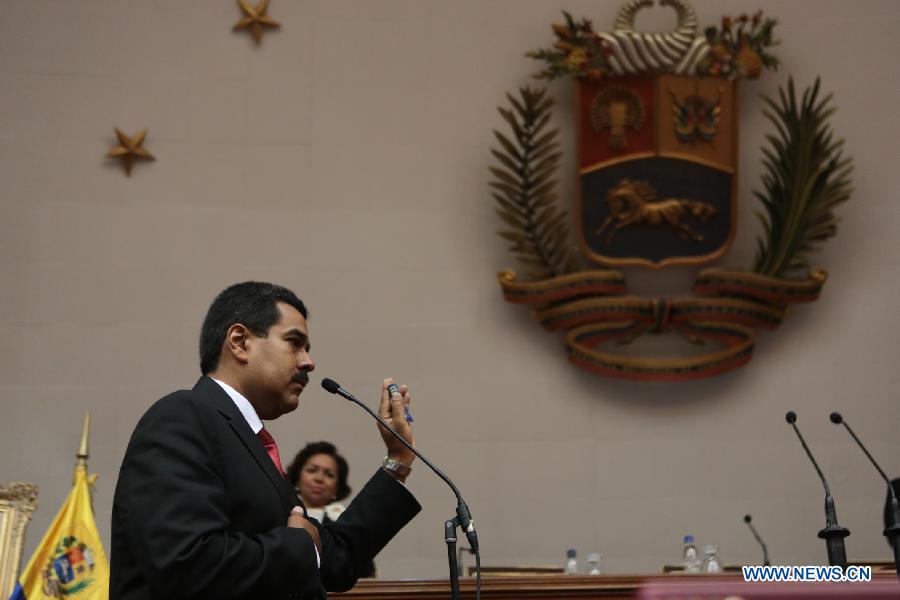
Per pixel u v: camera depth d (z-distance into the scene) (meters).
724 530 10.30
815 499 10.34
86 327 10.31
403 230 10.69
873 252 10.72
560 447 10.41
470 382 10.48
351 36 10.95
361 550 4.23
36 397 10.17
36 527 9.91
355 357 10.45
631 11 10.88
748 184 10.87
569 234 10.74
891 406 10.49
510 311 10.62
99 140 10.60
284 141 10.74
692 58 10.73
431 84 10.91
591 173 10.67
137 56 10.76
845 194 10.55
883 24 11.02
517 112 10.90
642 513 10.31
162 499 3.63
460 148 10.84
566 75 10.77
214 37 10.84
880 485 10.35
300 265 10.58
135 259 10.46
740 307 10.38
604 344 10.62
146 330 10.37
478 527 10.21
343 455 10.27
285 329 4.17
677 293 10.70
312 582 3.72
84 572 7.73
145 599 3.63
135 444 3.78
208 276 10.49
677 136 10.72
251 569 3.61
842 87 10.95
